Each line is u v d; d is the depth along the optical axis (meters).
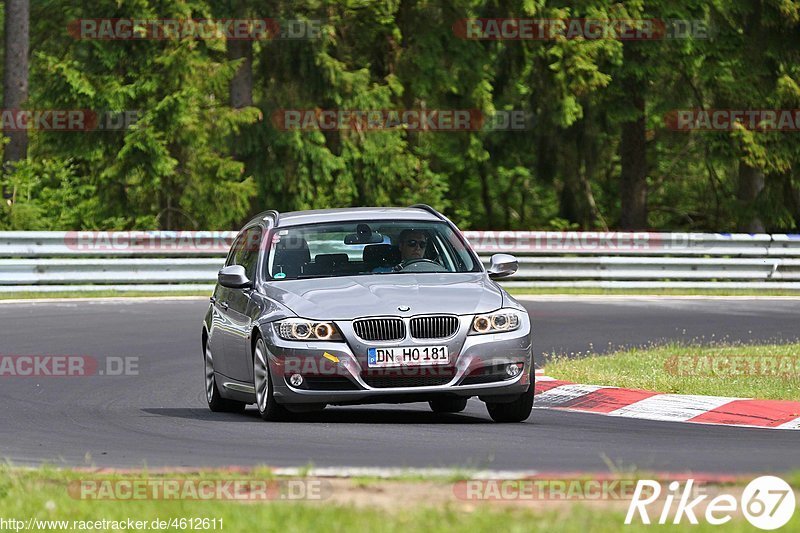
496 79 109.75
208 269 75.94
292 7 95.50
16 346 51.97
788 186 103.56
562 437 28.86
